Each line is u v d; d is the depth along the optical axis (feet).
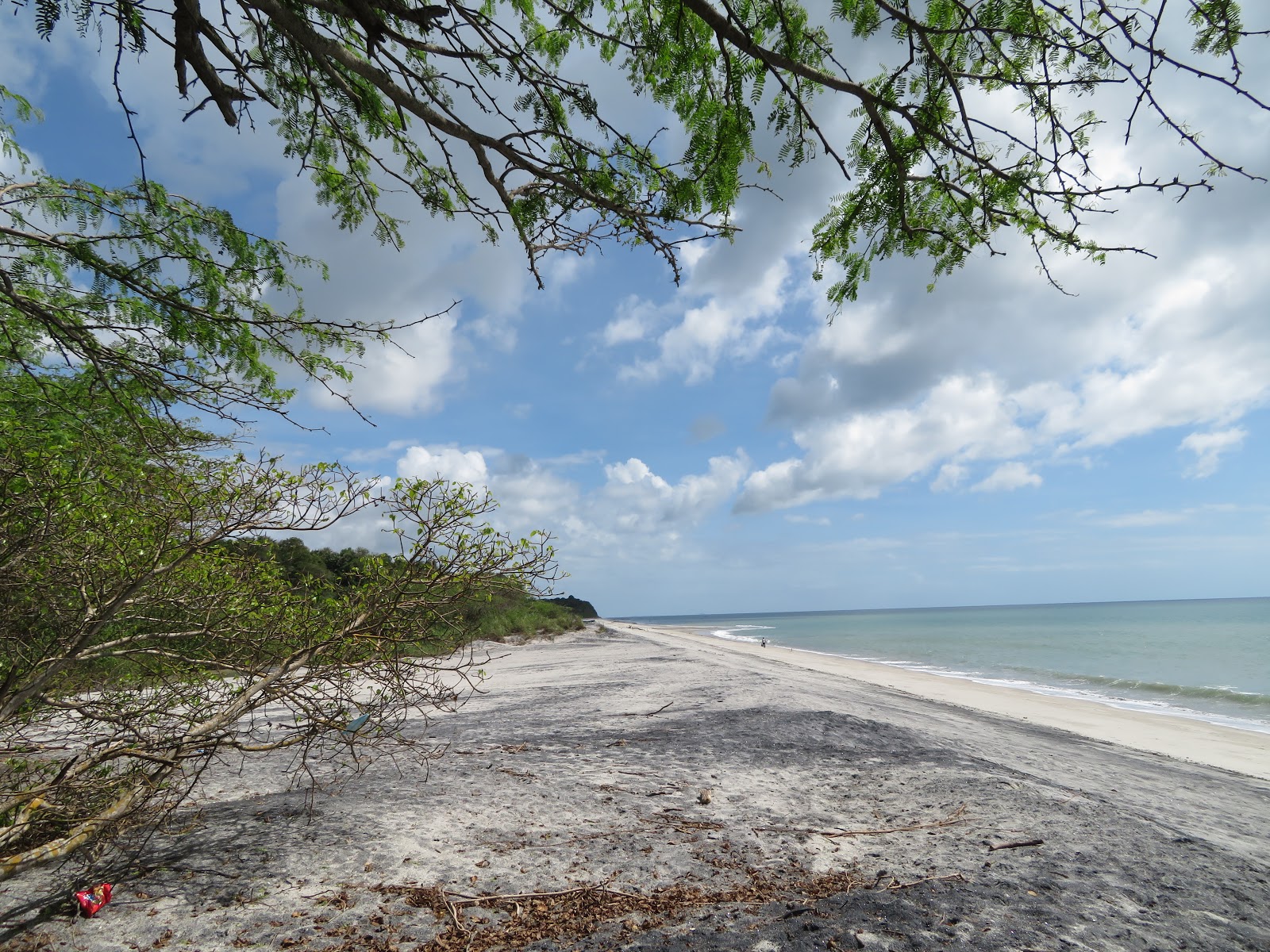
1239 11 6.73
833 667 85.25
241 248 13.75
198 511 10.71
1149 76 7.12
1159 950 9.53
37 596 10.17
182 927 9.94
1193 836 15.60
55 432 11.89
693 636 192.54
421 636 13.43
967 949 9.21
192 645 12.53
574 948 9.33
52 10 7.44
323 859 12.38
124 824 11.94
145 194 11.41
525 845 13.46
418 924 10.10
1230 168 7.20
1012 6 8.13
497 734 25.52
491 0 11.55
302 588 13.11
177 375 9.99
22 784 11.62
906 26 8.29
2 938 9.54
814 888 11.55
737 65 10.35
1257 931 10.37
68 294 12.26
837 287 11.46
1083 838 14.51
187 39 8.26
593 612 286.46
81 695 12.46
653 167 10.60
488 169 9.39
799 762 21.17
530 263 10.50
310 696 13.11
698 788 17.98
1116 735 38.52
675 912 10.59
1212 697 57.11
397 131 11.62
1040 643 141.08
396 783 17.70
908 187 9.87
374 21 7.67
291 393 14.96
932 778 19.22
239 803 15.78
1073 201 8.30
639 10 10.77
